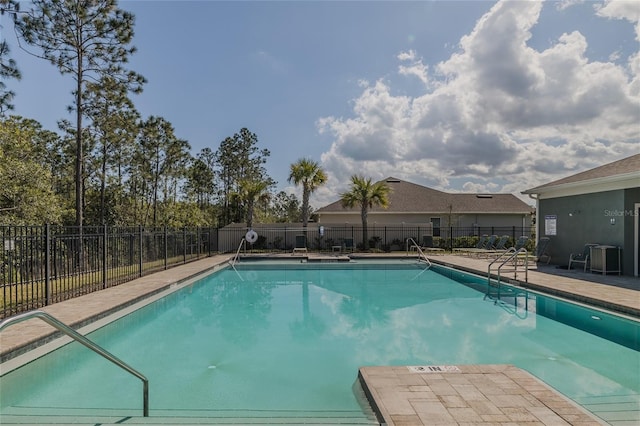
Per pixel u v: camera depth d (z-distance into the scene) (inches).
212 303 373.4
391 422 113.7
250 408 151.5
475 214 1043.3
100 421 125.4
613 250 422.0
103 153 954.7
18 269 307.4
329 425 114.3
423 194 1115.3
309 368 199.0
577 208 492.7
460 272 542.3
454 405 125.6
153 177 1097.4
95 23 624.1
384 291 431.8
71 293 313.9
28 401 160.1
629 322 260.7
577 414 119.2
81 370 194.4
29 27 574.2
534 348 226.4
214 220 1459.2
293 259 737.6
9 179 549.3
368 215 1032.8
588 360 204.7
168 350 231.3
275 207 2039.9
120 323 281.3
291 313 330.0
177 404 155.4
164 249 523.5
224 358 216.2
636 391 163.0
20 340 188.2
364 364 204.7
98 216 1043.3
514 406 124.5
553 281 385.1
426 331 267.1
